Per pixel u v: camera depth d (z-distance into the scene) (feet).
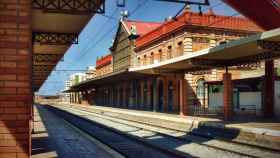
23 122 16.12
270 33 56.08
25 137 16.14
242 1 57.98
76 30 50.19
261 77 99.86
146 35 169.17
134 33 186.70
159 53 155.33
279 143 50.01
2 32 16.01
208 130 73.20
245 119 86.63
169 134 72.59
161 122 95.81
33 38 50.83
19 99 16.10
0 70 15.93
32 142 51.13
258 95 104.42
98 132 79.10
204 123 75.77
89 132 75.10
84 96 333.21
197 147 53.26
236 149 49.57
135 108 182.09
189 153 47.62
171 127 86.43
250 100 107.65
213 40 134.92
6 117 15.97
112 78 167.94
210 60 85.05
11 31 16.08
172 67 101.96
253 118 90.22
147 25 203.10
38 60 71.41
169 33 142.00
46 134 61.98
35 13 37.88
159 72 109.29
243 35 139.64
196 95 135.85
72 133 65.26
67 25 46.24
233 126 65.72
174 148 52.90
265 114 93.20
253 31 140.46
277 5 59.47
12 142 16.02
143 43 170.40
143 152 49.83
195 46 132.36
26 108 16.17
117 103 218.38
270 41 59.88
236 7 60.54
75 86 268.21
